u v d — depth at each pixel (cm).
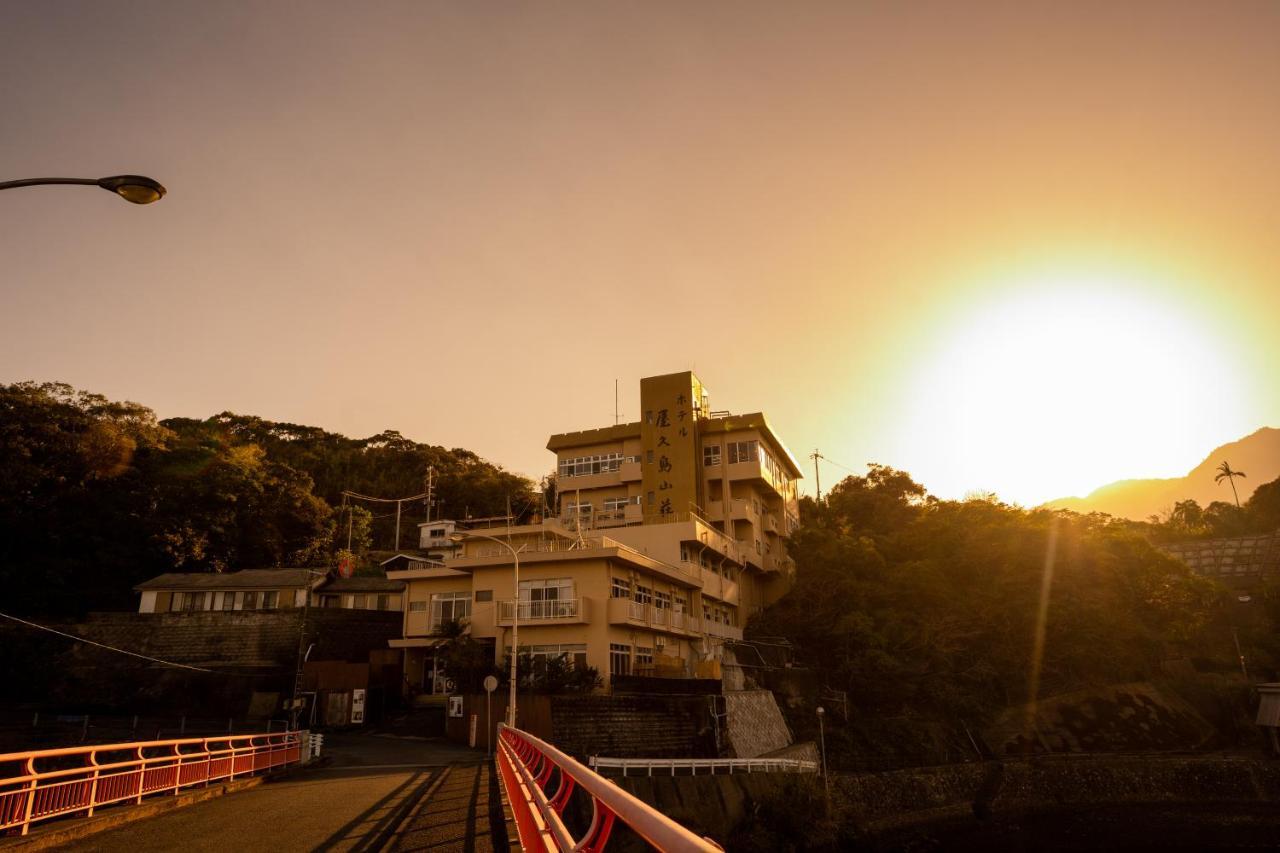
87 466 5662
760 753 3922
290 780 2202
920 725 4725
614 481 6141
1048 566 5512
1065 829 3972
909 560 5912
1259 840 3812
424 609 4566
